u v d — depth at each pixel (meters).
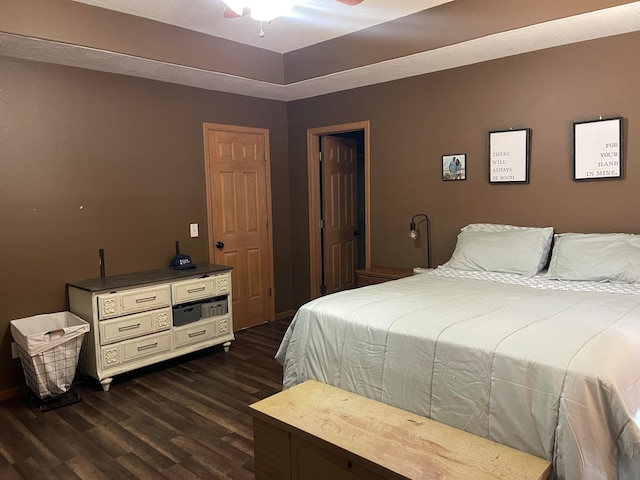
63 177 3.60
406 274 4.05
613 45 3.17
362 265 6.17
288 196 5.32
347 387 2.42
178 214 4.31
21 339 3.18
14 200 3.37
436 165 4.12
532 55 3.51
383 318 2.36
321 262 5.29
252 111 4.88
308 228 5.19
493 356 1.90
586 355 1.78
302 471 2.01
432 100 4.08
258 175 4.98
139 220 4.04
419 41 3.47
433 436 1.90
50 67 3.50
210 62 3.82
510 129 3.65
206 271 4.04
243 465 2.50
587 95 3.30
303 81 4.28
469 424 1.94
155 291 3.69
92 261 3.78
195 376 3.71
